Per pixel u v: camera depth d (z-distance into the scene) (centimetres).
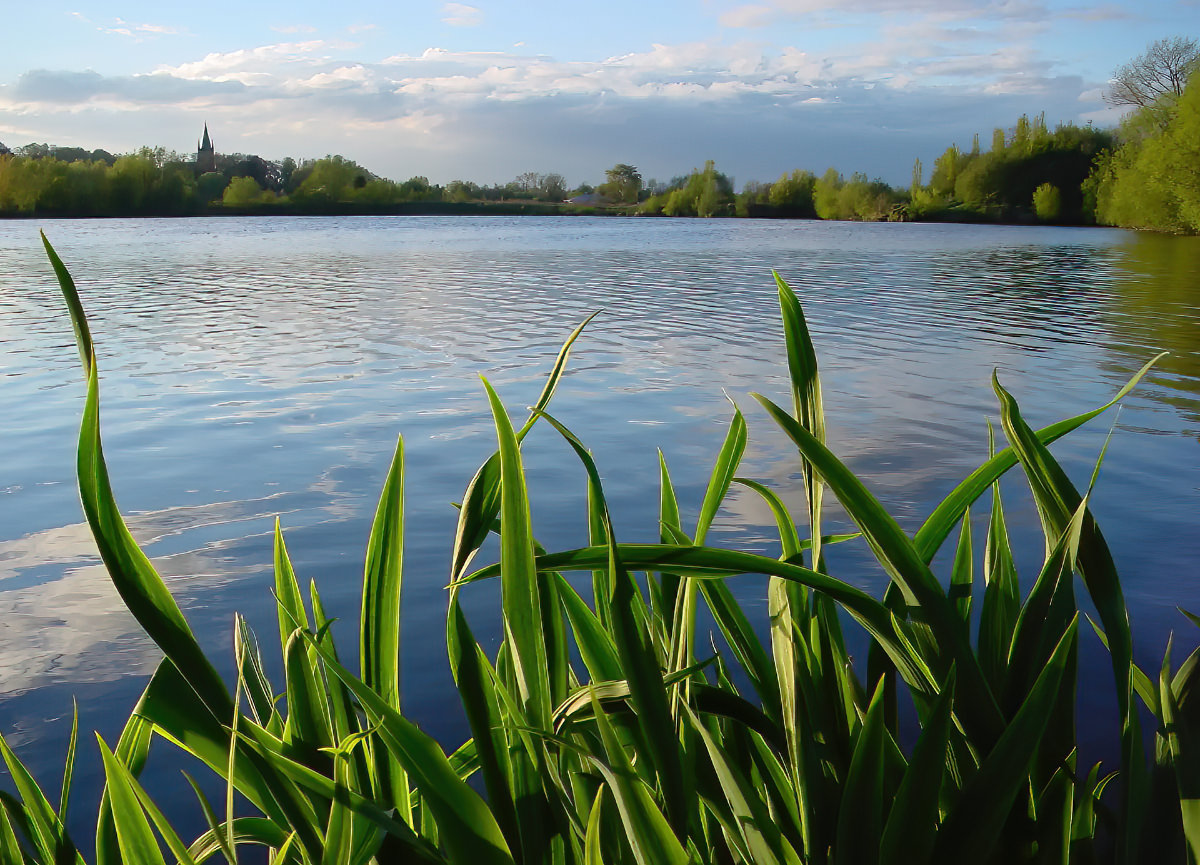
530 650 49
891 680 63
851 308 1254
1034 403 623
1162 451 484
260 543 335
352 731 55
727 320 1107
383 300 1339
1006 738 45
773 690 60
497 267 2028
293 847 57
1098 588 54
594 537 62
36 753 197
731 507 382
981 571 291
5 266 2058
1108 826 58
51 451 491
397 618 54
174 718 47
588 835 44
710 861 63
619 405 609
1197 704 47
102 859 57
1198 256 2414
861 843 47
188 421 557
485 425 545
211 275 1811
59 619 271
